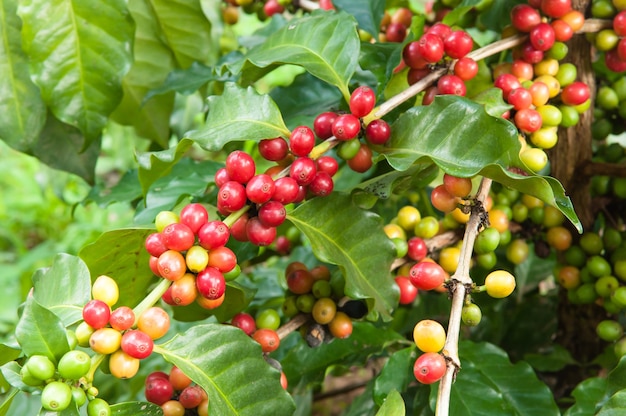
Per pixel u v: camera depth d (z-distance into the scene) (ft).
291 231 3.07
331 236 2.34
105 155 7.82
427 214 3.16
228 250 2.15
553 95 2.57
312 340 2.43
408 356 2.61
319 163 2.29
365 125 2.31
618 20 2.56
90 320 2.03
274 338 2.36
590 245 2.73
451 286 2.21
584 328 2.97
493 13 2.82
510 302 3.35
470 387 2.56
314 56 2.47
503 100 2.48
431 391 2.51
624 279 2.69
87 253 2.30
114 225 6.95
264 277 3.29
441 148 2.27
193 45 3.22
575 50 2.72
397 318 3.29
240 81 2.63
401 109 2.66
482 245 2.40
